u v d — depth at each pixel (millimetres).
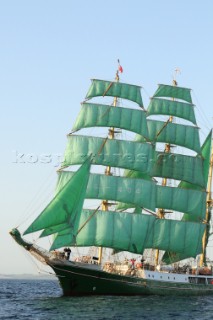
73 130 113438
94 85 115688
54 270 94438
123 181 111188
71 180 89500
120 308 84812
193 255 119938
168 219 118812
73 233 90438
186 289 109750
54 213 86125
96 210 107500
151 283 103062
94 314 78062
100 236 106375
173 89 130500
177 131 127625
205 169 129500
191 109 130500
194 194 123812
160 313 82625
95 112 114438
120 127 114875
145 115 117250
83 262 99250
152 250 118312
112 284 97938
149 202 113188
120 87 116125
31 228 83750
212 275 117250
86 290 97062
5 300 104625
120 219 108312
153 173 122750
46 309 83188
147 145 115438
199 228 121375
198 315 83438
